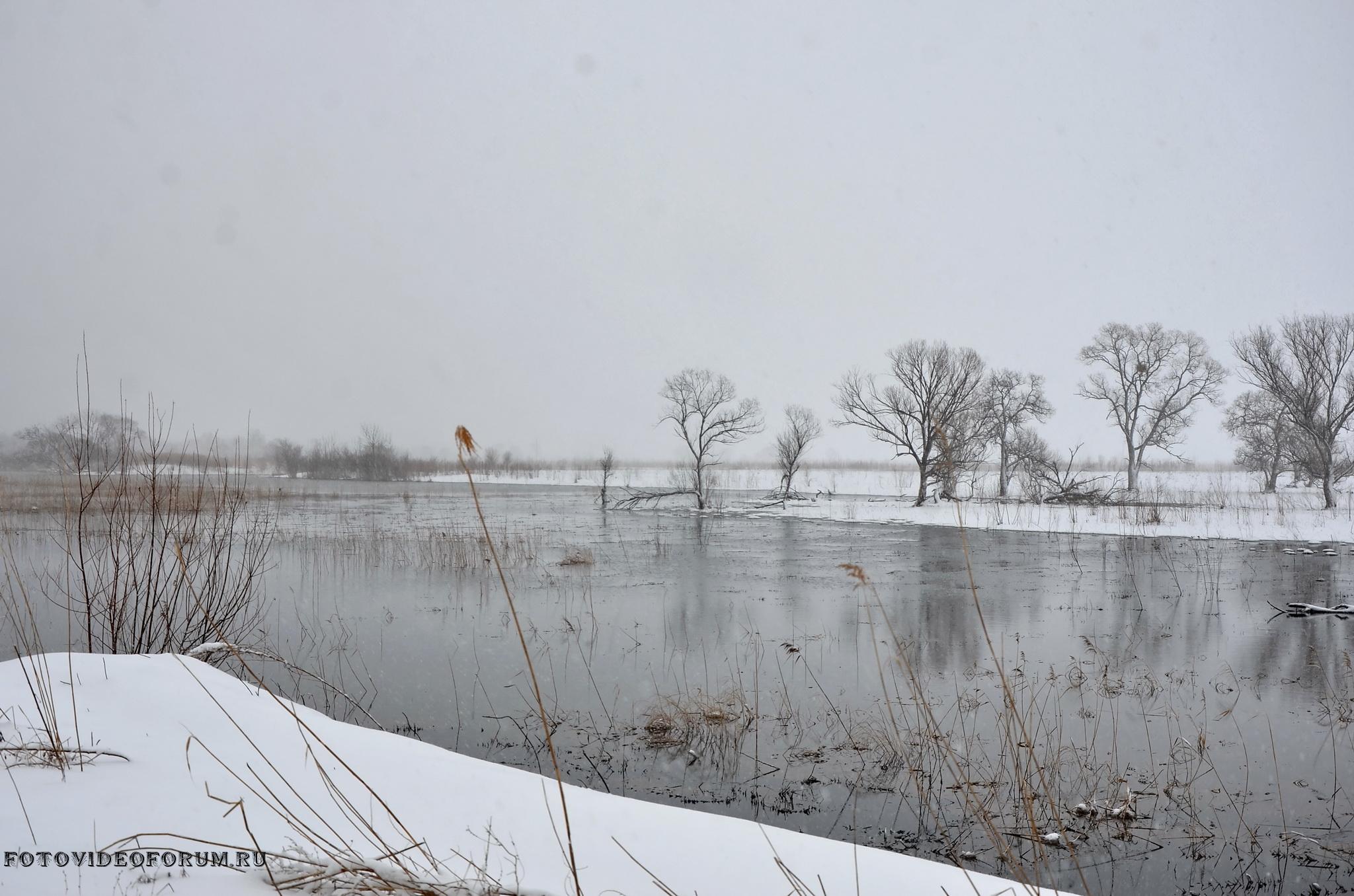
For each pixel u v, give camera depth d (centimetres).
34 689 487
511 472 8700
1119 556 2644
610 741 976
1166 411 4772
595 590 1998
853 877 372
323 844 300
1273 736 985
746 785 840
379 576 2133
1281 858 685
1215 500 4056
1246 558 2570
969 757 906
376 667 1295
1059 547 2881
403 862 301
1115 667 1306
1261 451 4469
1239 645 1464
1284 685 1212
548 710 1085
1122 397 4922
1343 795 809
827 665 1325
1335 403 3544
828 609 1778
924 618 1694
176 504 876
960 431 4209
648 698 1138
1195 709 1094
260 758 409
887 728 1000
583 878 316
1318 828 737
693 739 977
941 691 1177
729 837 403
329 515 3747
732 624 1623
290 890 255
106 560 898
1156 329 4778
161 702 486
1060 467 5153
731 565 2414
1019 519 3659
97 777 349
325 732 491
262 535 1061
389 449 7569
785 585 2078
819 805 792
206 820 313
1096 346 4941
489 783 432
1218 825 750
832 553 2709
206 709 485
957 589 2036
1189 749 938
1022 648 1448
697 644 1464
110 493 834
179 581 837
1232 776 864
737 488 6175
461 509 4297
